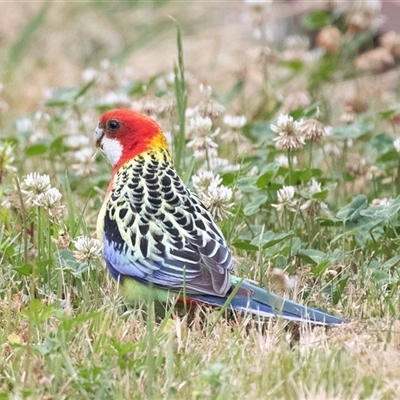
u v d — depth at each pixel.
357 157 11.90
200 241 8.83
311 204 10.56
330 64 15.25
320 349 7.97
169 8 19.36
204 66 17.67
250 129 13.06
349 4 16.20
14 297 9.09
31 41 18.55
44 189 9.97
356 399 7.23
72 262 9.56
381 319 8.73
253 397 7.25
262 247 9.58
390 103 15.19
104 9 19.31
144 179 9.41
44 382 7.36
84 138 12.55
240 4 19.44
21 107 16.23
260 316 8.69
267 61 14.87
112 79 14.39
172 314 8.98
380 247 10.27
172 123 12.11
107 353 7.79
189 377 7.56
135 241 8.92
